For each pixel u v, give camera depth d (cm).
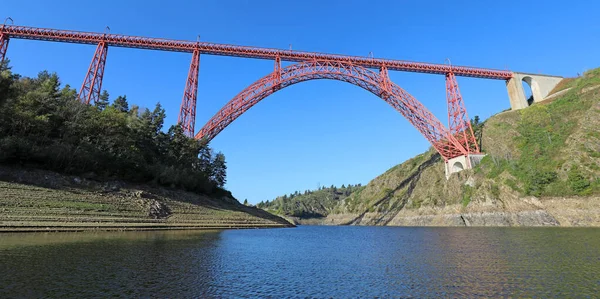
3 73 4272
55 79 5600
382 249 2775
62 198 3712
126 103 7975
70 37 6406
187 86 7006
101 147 5281
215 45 7150
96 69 6366
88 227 3250
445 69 8338
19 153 4022
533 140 7625
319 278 1475
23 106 4534
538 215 6116
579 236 3472
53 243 2200
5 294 1026
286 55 7644
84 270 1434
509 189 7019
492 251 2402
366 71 7912
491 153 8431
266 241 3388
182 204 5319
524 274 1505
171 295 1100
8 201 3173
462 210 7994
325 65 7838
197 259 1889
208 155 8456
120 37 6625
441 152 9025
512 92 9081
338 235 5175
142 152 6244
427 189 10375
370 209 12594
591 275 1457
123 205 4219
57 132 4991
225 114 7469
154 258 1828
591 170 5769
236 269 1661
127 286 1195
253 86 7481
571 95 7950
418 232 5625
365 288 1276
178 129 6856
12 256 1672
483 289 1234
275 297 1130
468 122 8356
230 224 5344
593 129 6412
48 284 1173
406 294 1179
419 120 8438
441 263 1905
